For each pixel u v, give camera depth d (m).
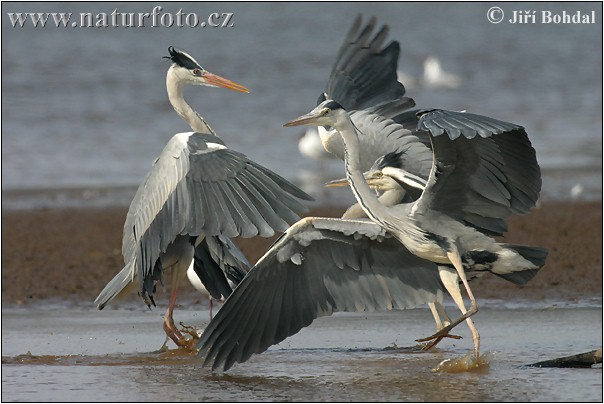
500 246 11.01
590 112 32.62
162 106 33.19
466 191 10.68
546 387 10.24
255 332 10.88
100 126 30.38
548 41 47.34
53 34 46.69
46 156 26.78
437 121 9.44
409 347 12.30
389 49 14.62
